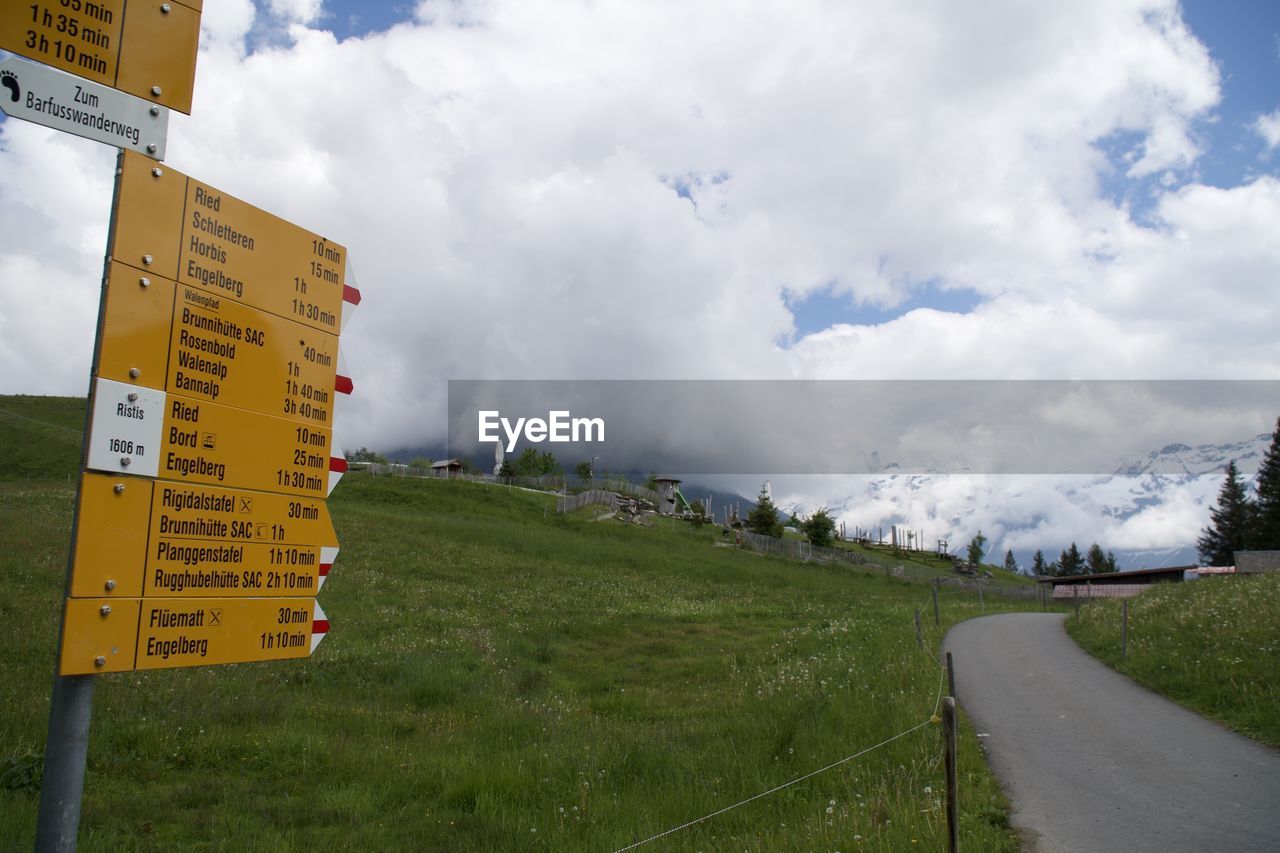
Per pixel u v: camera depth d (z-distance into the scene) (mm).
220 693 12797
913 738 9781
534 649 21375
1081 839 7074
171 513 4031
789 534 89250
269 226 4629
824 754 9508
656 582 41688
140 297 3900
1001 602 55500
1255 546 83375
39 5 3713
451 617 24156
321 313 4965
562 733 11969
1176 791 8430
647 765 9805
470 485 68500
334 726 11711
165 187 4047
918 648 18344
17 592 18297
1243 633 15555
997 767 9305
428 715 13156
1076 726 11438
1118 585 60688
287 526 4656
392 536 41094
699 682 18109
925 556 103000
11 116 3596
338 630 20141
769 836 6852
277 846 6930
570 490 77938
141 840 7016
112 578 3754
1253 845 6930
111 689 12047
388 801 8719
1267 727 10992
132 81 3988
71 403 80750
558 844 7195
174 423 4047
